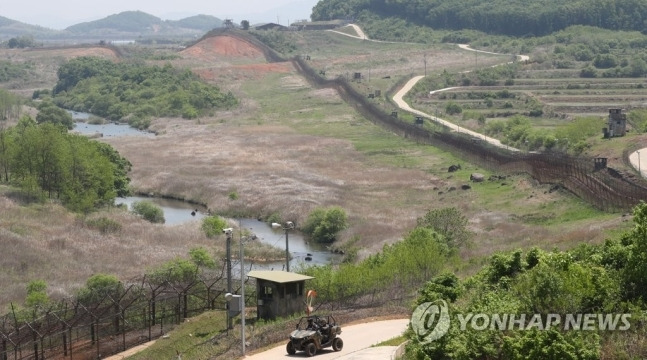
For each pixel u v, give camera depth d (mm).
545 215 116375
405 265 82875
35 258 102062
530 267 61500
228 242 68312
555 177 132500
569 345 45406
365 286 80562
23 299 88625
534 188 131625
